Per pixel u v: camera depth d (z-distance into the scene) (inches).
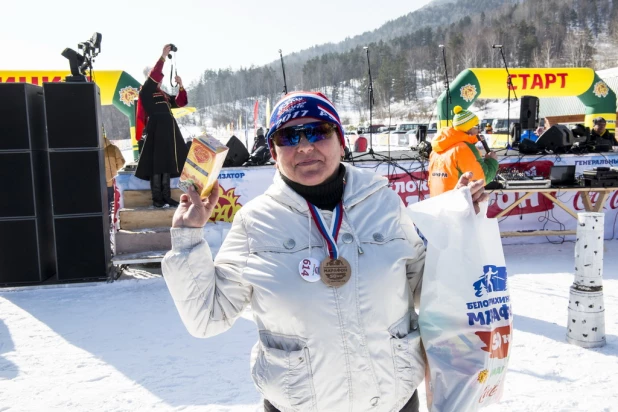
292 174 60.2
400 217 63.4
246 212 61.5
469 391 59.7
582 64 3233.3
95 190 218.5
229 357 145.7
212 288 58.6
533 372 131.6
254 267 58.0
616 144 363.9
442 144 180.2
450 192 64.4
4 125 211.6
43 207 225.3
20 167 214.5
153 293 210.8
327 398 56.2
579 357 139.9
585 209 274.2
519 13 5487.2
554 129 306.0
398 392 58.5
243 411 115.2
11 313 187.8
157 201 252.8
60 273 219.1
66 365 142.2
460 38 3503.9
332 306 55.7
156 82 246.4
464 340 60.9
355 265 57.1
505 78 422.3
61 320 179.6
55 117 211.8
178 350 151.6
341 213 59.5
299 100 59.2
